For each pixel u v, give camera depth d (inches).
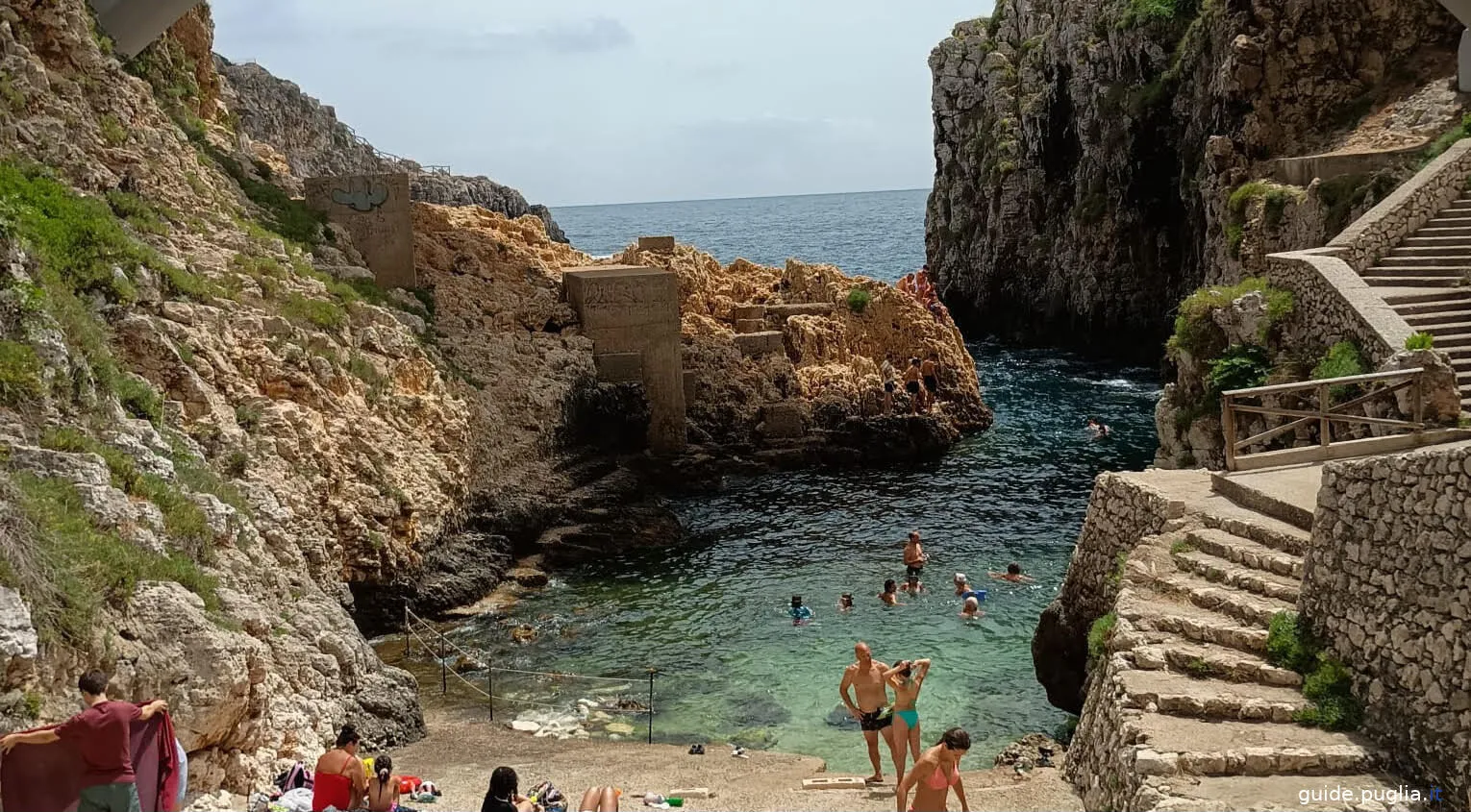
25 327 576.1
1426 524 438.9
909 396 1560.0
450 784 583.5
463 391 1174.3
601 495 1201.4
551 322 1433.3
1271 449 804.6
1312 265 824.3
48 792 344.8
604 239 7864.2
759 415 1510.8
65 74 975.6
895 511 1257.4
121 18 1170.6
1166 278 2252.7
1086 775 530.0
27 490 475.8
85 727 345.4
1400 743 436.1
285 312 963.3
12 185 756.0
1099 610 676.1
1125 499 671.8
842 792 564.4
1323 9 1573.6
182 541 569.3
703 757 641.0
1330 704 461.4
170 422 720.3
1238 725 464.4
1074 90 2501.2
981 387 2001.7
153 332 745.0
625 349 1417.3
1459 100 1364.4
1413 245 893.2
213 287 901.2
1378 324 732.7
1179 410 908.6
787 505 1296.8
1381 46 1563.7
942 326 1681.8
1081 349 2449.6
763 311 1667.1
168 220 952.3
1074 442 1560.0
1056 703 725.3
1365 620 462.3
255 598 608.4
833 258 5187.0
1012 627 888.3
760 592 997.8
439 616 947.3
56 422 554.9
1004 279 2805.1
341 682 649.0
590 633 904.3
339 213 1299.2
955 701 741.3
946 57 3107.8
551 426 1246.3
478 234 1571.1
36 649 398.9
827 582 1020.5
